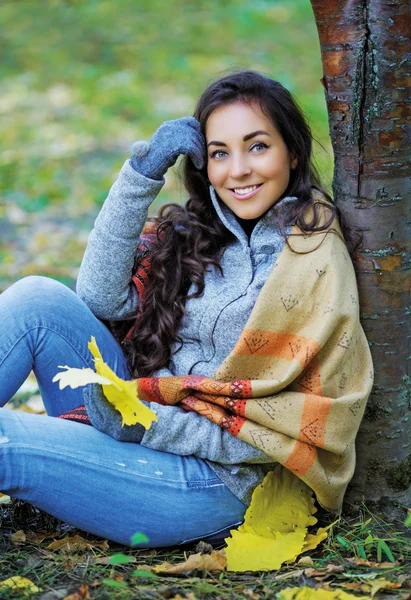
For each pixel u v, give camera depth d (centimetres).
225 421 227
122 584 199
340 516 253
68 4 1340
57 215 620
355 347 230
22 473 218
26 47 1155
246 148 239
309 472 225
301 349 225
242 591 210
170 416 229
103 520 227
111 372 214
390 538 241
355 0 229
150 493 226
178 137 244
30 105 927
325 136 765
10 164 727
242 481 233
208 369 244
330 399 222
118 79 1009
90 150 772
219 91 240
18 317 245
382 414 254
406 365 254
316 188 252
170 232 253
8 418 221
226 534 240
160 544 234
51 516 248
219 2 1359
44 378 254
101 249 252
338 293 225
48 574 217
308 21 1270
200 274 246
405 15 228
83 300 262
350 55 233
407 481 260
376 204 241
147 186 245
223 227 254
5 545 236
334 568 220
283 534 231
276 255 241
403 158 239
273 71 1038
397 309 248
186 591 207
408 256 246
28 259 524
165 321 247
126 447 228
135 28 1240
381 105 233
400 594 206
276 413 224
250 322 228
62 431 224
